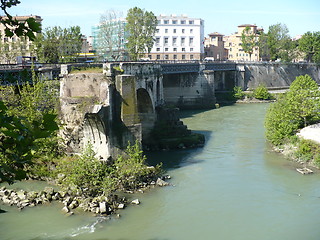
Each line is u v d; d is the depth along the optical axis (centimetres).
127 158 4712
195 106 10706
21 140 837
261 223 3447
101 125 4462
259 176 4634
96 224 3375
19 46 8962
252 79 13488
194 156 5588
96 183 3953
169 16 15812
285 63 14412
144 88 5850
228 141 6481
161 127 6291
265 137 6638
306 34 15950
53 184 4209
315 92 6212
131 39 10362
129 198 3947
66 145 4625
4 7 862
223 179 4544
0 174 877
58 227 3303
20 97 4641
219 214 3612
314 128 6084
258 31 18562
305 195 4053
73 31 9256
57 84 5088
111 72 4666
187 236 3209
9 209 3622
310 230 3312
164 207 3750
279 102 6719
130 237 3166
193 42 16100
